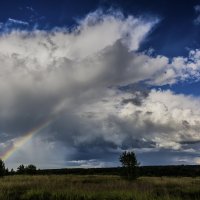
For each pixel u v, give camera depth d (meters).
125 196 18.58
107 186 23.33
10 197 19.77
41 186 24.33
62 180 33.75
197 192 21.48
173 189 23.64
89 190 20.83
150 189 21.66
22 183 27.56
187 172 65.19
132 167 35.62
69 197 19.09
